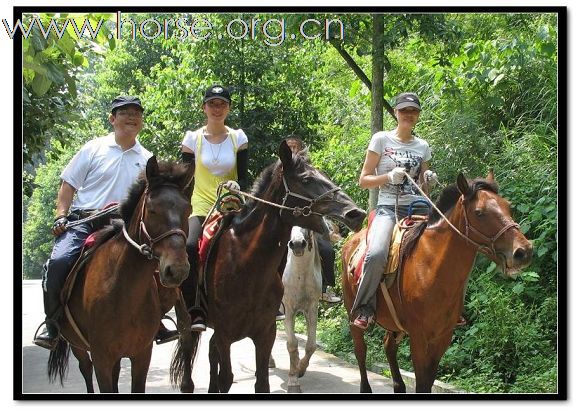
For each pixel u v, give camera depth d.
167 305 5.61
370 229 6.01
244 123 13.09
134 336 4.95
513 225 4.88
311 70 13.61
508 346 7.54
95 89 23.23
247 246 5.54
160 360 10.12
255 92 13.12
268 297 5.62
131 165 5.74
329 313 11.82
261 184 5.59
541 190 8.01
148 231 4.55
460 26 10.14
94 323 4.92
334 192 5.30
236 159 6.30
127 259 4.80
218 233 5.77
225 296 5.58
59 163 29.05
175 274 4.38
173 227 4.47
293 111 13.54
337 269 11.41
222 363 5.65
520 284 7.56
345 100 14.95
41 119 9.34
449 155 9.45
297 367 7.64
